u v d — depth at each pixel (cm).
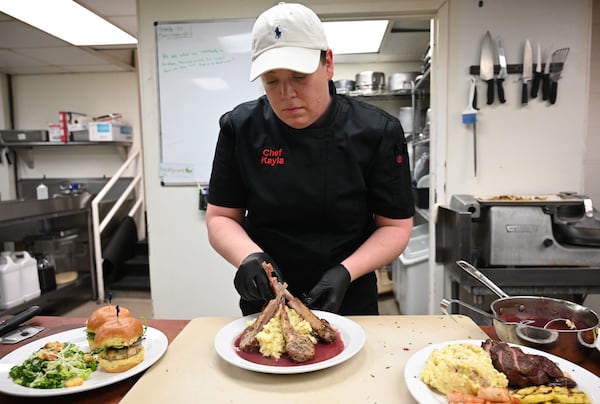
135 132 451
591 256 180
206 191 243
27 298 313
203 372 81
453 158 227
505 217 183
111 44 357
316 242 117
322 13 225
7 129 452
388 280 384
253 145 113
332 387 75
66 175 466
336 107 111
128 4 272
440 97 224
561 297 206
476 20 218
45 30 315
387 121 113
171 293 253
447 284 225
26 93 459
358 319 107
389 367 82
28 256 318
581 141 222
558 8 214
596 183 278
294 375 79
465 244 185
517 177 226
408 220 119
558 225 191
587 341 82
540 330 83
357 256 110
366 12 223
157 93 240
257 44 94
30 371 80
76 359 84
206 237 248
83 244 403
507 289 183
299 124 102
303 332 89
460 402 65
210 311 253
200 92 239
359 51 348
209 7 232
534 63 219
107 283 404
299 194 112
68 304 361
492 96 219
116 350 83
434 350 79
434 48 230
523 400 66
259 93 237
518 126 223
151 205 249
